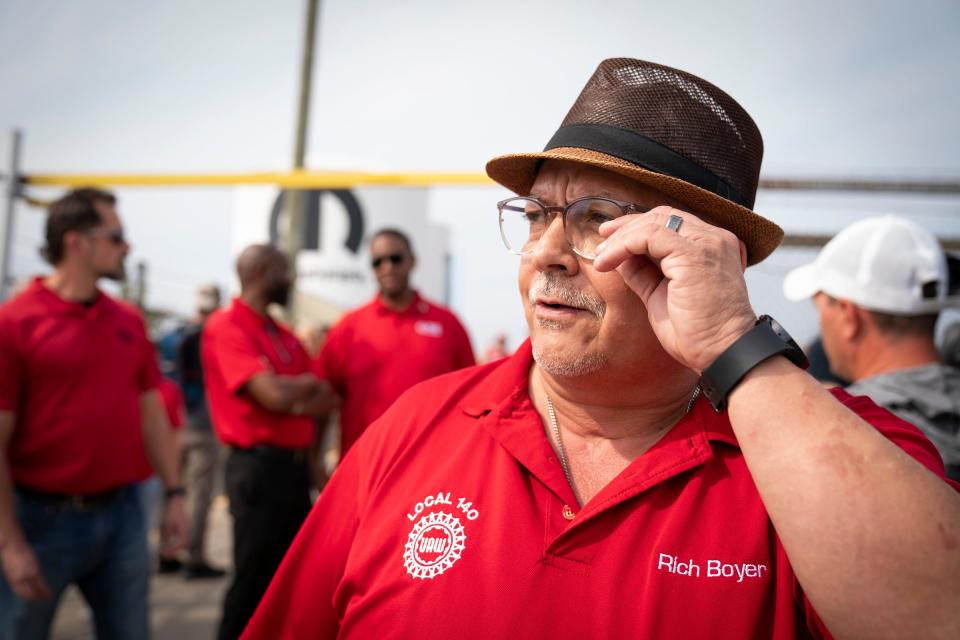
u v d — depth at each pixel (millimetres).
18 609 2426
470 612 946
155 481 4316
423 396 1243
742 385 841
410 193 10875
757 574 905
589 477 1097
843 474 763
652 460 994
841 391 1106
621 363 1041
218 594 4453
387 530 1057
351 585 1069
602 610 917
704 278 869
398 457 1155
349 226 10523
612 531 963
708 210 1032
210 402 3590
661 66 1066
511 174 1247
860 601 738
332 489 1234
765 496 804
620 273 994
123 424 2701
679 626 888
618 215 1018
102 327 2697
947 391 1759
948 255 1966
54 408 2521
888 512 740
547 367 1072
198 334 5461
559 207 1062
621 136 1030
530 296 1096
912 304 1833
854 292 1894
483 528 1003
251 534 3334
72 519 2535
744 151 1074
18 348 2473
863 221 1977
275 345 3711
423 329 3807
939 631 713
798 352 849
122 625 2668
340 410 3867
